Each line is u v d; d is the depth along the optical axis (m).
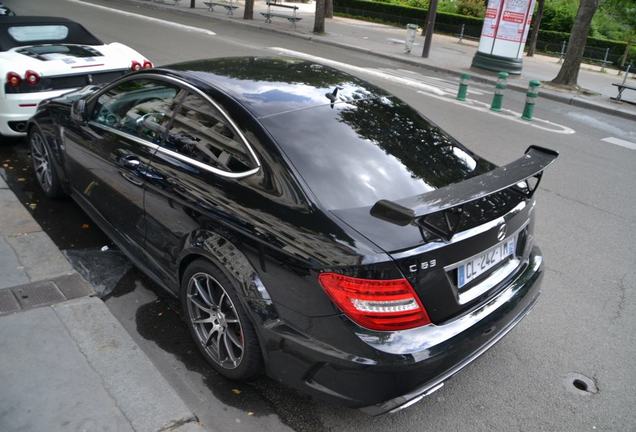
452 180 2.98
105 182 3.82
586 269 4.73
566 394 3.17
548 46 25.72
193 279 3.05
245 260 2.69
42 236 4.19
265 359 2.70
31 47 6.14
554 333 3.76
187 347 3.32
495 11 15.55
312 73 3.64
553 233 5.45
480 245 2.62
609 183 7.23
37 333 3.11
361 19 29.55
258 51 14.84
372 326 2.34
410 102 10.97
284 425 2.80
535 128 10.14
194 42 14.97
